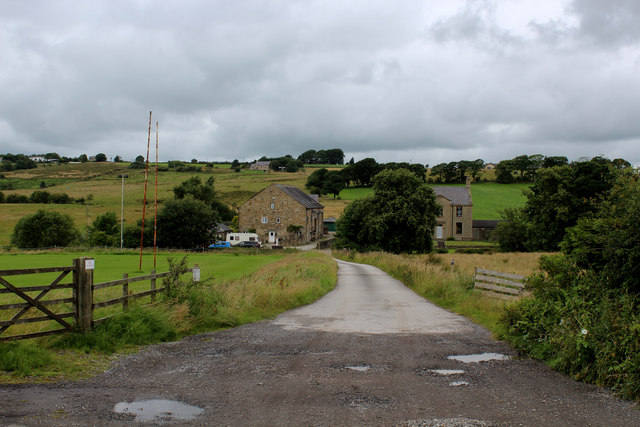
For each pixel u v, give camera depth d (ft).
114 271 101.19
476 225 292.61
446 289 64.95
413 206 198.80
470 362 28.86
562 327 29.07
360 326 42.57
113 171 622.13
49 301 29.58
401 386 23.38
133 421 18.15
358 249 208.13
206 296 42.93
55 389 21.91
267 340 35.17
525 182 507.30
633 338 24.09
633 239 31.99
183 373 25.38
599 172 191.11
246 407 19.95
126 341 31.99
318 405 20.31
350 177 504.84
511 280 56.90
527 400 21.47
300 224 262.26
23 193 433.48
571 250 38.65
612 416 19.53
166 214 224.33
